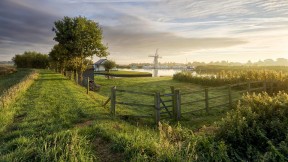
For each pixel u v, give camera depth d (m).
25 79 25.12
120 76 58.38
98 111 11.70
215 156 5.55
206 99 12.88
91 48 36.19
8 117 9.61
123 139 6.31
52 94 17.23
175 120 11.30
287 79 18.53
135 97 20.16
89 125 8.69
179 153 5.45
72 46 34.12
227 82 26.17
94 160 5.47
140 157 5.20
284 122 6.96
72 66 36.72
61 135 6.55
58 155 5.35
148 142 6.09
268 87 18.38
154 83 34.53
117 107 13.99
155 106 10.86
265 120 7.40
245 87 22.75
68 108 11.84
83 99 15.27
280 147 5.83
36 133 7.41
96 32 36.28
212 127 9.14
